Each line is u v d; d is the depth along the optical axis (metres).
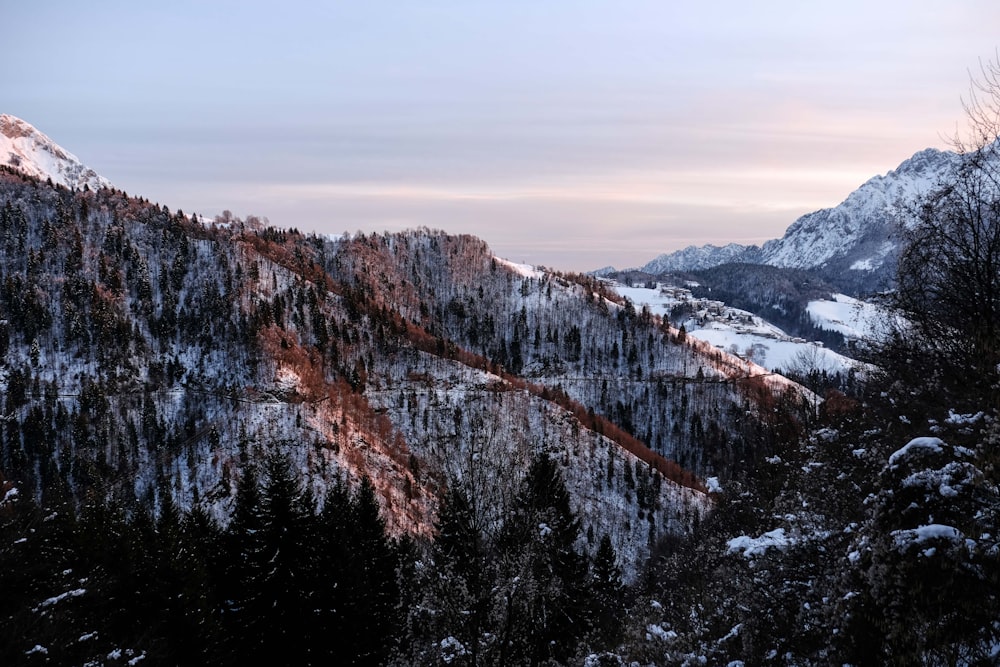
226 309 192.12
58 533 27.89
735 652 15.91
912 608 8.89
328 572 29.55
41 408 148.12
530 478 19.86
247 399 152.12
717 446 128.00
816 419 24.19
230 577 34.53
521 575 18.33
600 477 113.00
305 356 179.75
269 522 29.52
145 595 27.22
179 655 26.02
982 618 8.19
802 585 14.80
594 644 27.12
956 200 12.75
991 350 12.13
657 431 174.25
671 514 100.31
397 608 33.34
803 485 18.08
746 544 15.88
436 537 21.72
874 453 14.95
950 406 13.55
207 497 115.38
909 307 14.52
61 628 22.06
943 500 9.59
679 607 23.34
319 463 119.88
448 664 21.98
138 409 148.38
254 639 28.47
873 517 10.73
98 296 187.38
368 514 44.81
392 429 143.88
